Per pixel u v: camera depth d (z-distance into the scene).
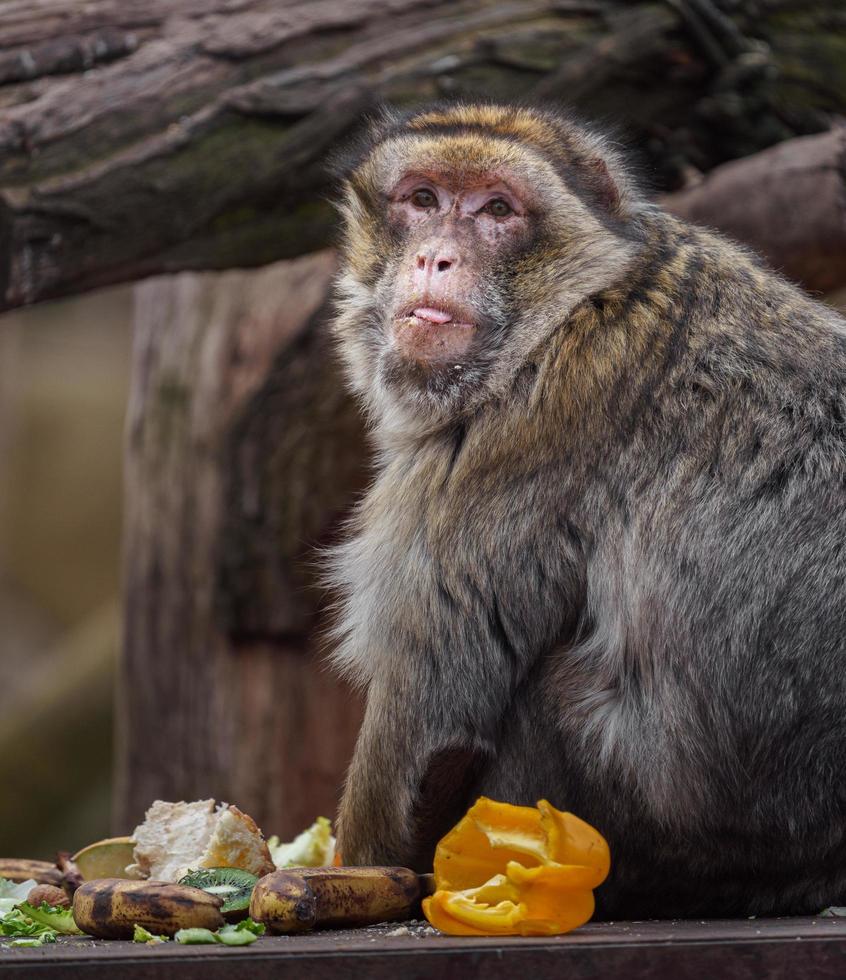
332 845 9.91
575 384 8.27
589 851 6.99
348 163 10.04
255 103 11.91
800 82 13.81
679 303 8.39
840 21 13.91
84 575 33.91
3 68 11.51
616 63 13.10
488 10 12.93
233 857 8.23
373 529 8.65
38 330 35.56
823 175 12.62
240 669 14.81
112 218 11.55
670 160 13.75
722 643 7.59
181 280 15.35
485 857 7.37
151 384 15.54
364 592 8.53
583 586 8.06
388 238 9.26
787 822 7.58
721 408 7.96
